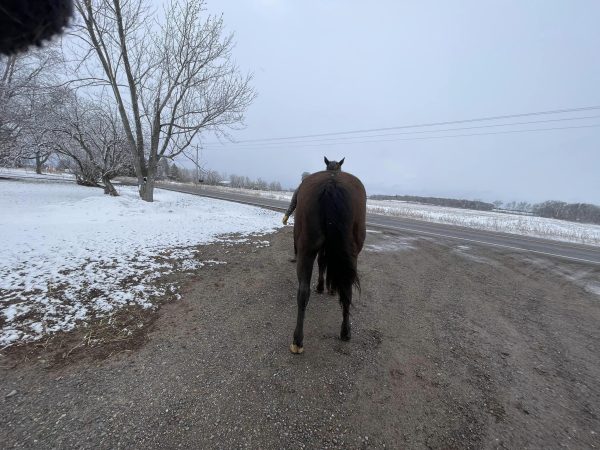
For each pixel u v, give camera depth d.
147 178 13.22
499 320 4.06
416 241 9.73
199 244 6.96
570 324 4.06
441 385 2.63
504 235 13.58
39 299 3.66
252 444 1.95
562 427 2.22
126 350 2.90
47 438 1.92
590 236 15.05
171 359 2.80
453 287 5.35
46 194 13.84
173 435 1.98
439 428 2.16
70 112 12.93
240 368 2.71
